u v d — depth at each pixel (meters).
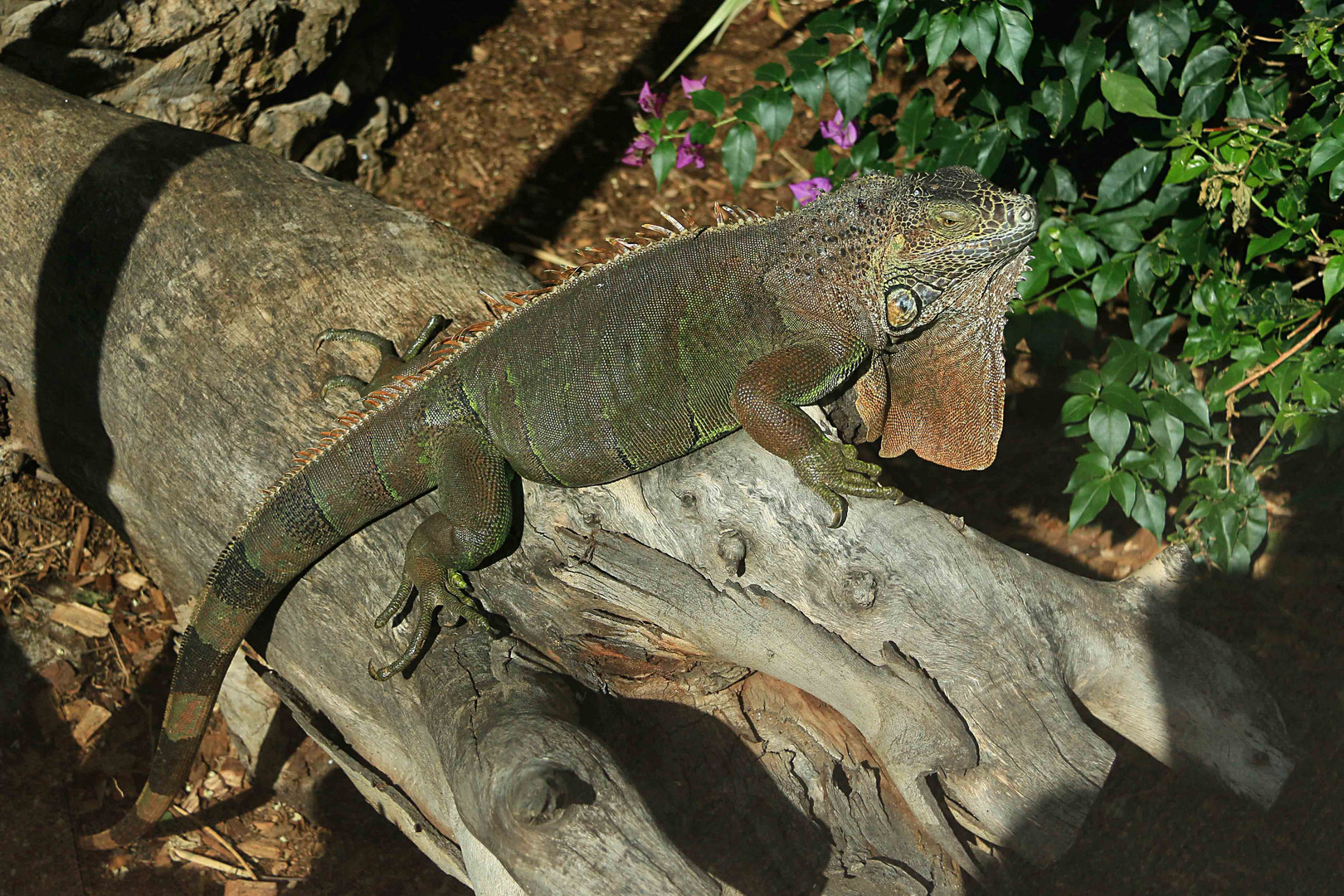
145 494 2.05
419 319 2.02
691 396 1.92
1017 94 2.12
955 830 1.90
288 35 2.54
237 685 2.18
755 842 1.89
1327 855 2.07
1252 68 2.05
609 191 2.74
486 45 3.11
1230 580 2.25
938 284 1.90
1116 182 2.09
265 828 2.19
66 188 2.09
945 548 1.87
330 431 1.94
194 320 2.03
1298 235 2.01
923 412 1.97
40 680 2.22
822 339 1.92
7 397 2.19
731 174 2.17
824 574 1.87
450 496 1.91
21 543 2.29
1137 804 2.14
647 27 3.19
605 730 1.89
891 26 2.08
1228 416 2.10
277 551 1.93
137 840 2.16
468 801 1.79
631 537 1.91
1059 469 2.41
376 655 1.94
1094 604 1.90
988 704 1.86
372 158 2.78
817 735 1.91
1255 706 1.90
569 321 1.93
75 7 2.37
